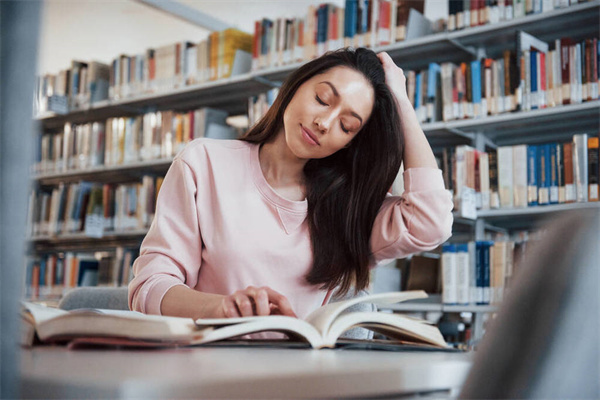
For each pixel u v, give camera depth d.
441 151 3.40
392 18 3.20
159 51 4.09
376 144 1.41
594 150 2.66
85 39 5.42
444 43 3.06
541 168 2.79
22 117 0.36
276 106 1.41
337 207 1.41
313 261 1.38
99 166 4.33
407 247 1.39
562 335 0.35
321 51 3.39
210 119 3.95
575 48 2.73
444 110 3.03
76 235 4.41
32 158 0.37
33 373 0.42
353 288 1.49
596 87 2.68
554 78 2.77
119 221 4.24
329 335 0.81
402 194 1.43
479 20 2.94
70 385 0.39
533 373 0.35
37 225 4.61
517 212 2.83
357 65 1.36
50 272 4.59
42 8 0.37
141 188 4.17
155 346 0.73
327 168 1.43
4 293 0.35
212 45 3.85
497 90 2.91
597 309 0.35
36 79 0.37
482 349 0.38
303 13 4.74
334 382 0.47
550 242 0.37
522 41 2.83
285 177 1.43
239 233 1.36
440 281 3.13
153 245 1.33
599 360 0.35
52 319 0.68
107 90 4.50
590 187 2.66
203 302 1.03
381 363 0.57
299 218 1.39
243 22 4.98
